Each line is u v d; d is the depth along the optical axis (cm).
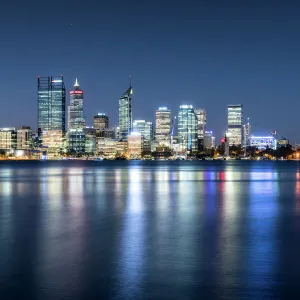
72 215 4431
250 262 2464
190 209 4956
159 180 11512
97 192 7462
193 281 2128
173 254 2647
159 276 2205
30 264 2411
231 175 14675
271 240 3088
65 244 2936
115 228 3594
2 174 16088
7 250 2750
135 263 2442
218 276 2206
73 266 2375
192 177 13212
